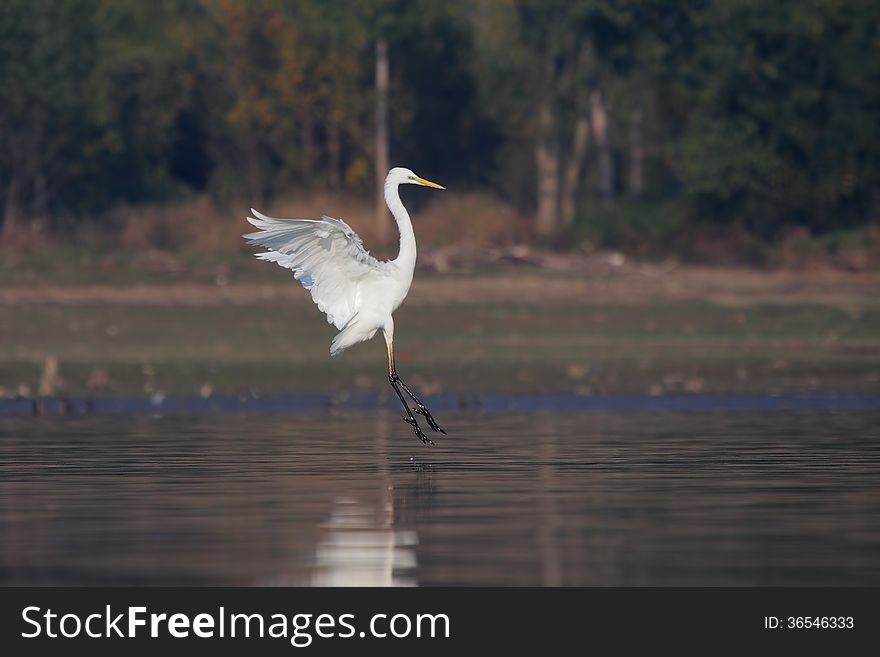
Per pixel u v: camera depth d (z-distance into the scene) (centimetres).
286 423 2389
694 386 2983
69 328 3953
